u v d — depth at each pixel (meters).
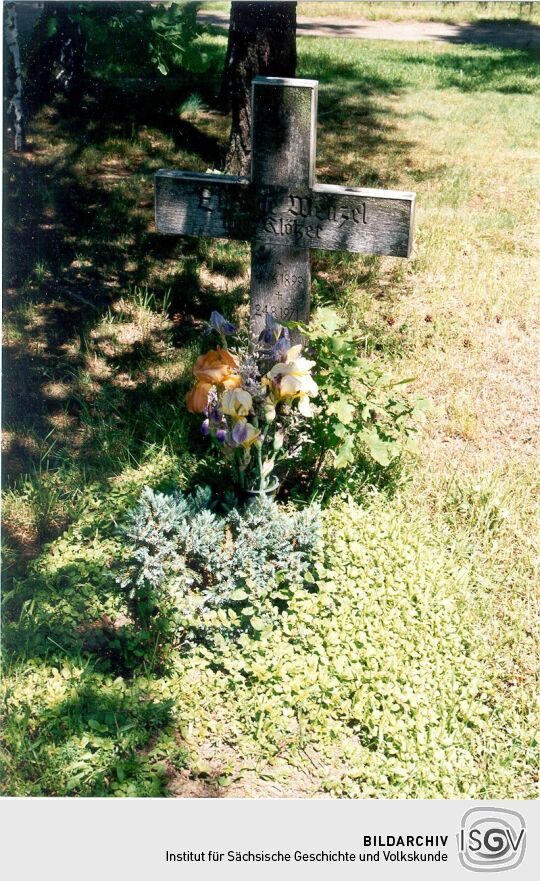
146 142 12.34
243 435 5.04
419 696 4.62
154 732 4.50
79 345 7.71
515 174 12.38
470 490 6.20
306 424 5.66
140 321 8.12
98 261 9.09
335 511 5.81
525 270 9.49
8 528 5.84
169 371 7.42
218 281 8.94
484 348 8.05
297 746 4.46
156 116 13.34
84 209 10.16
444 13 26.17
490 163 12.86
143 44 12.23
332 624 4.94
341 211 5.36
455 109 15.84
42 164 11.27
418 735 4.42
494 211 10.96
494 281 9.16
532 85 17.94
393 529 5.65
